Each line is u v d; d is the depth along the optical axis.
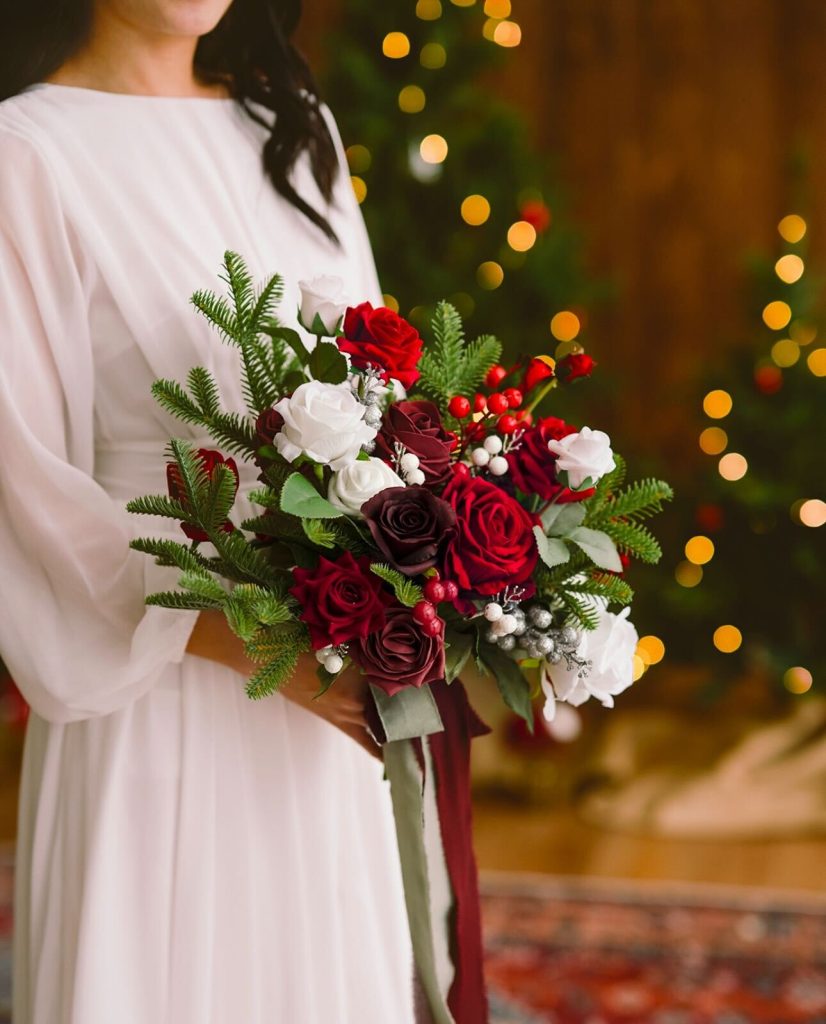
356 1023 1.38
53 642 1.27
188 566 1.14
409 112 3.78
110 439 1.34
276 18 1.53
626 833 3.51
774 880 3.16
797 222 4.00
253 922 1.30
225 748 1.31
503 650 1.23
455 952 1.26
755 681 4.15
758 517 3.92
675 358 4.88
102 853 1.27
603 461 1.18
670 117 4.85
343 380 1.20
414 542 1.12
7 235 1.25
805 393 3.89
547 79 4.93
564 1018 2.49
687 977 2.66
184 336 1.32
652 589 4.14
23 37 1.37
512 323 3.86
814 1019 2.49
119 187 1.33
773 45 4.76
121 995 1.25
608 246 4.91
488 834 3.52
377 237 3.79
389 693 1.14
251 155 1.47
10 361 1.25
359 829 1.42
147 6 1.33
